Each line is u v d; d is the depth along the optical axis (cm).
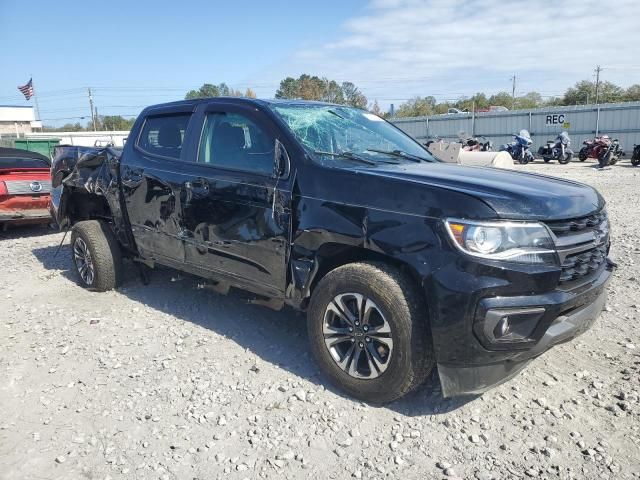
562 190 335
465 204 294
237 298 530
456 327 293
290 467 283
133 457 294
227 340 435
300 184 359
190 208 435
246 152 405
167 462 289
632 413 322
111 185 525
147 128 505
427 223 302
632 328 439
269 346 421
